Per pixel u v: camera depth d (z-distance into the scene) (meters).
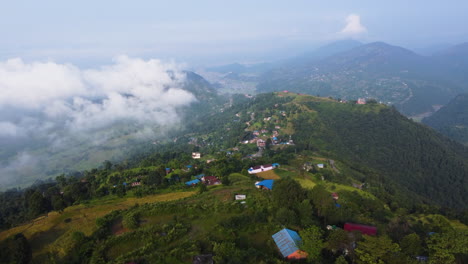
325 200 56.94
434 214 73.81
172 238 49.16
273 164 112.69
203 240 47.91
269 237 49.06
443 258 39.66
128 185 95.56
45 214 74.44
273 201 61.62
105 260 45.22
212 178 96.38
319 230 47.00
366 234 45.25
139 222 58.41
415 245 41.66
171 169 113.94
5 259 46.41
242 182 89.56
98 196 86.62
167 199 78.62
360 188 98.44
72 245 48.41
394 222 56.97
